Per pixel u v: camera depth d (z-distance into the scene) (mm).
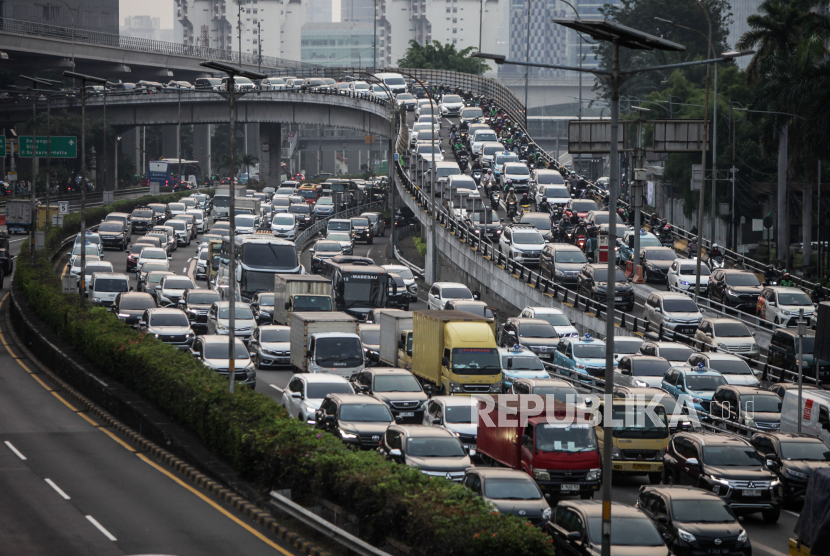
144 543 46562
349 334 90000
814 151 151000
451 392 80688
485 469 50438
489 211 162250
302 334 92125
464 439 65625
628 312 124000
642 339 101500
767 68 168500
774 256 186875
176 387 70562
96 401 84625
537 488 48594
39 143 184375
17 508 52719
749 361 102000
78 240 168750
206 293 120688
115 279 128500
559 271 129625
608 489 38656
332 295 123312
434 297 124062
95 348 89625
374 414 64688
